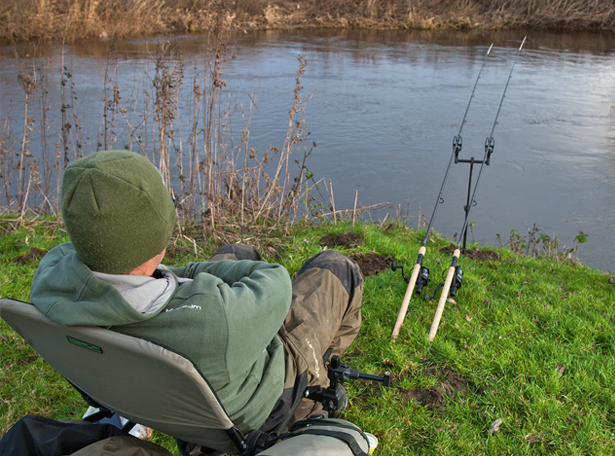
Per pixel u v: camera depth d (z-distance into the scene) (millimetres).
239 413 1572
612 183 8430
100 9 18688
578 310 3580
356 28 23531
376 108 12234
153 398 1452
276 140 9852
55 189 6176
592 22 22359
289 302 1633
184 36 19203
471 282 3941
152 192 1349
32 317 1397
